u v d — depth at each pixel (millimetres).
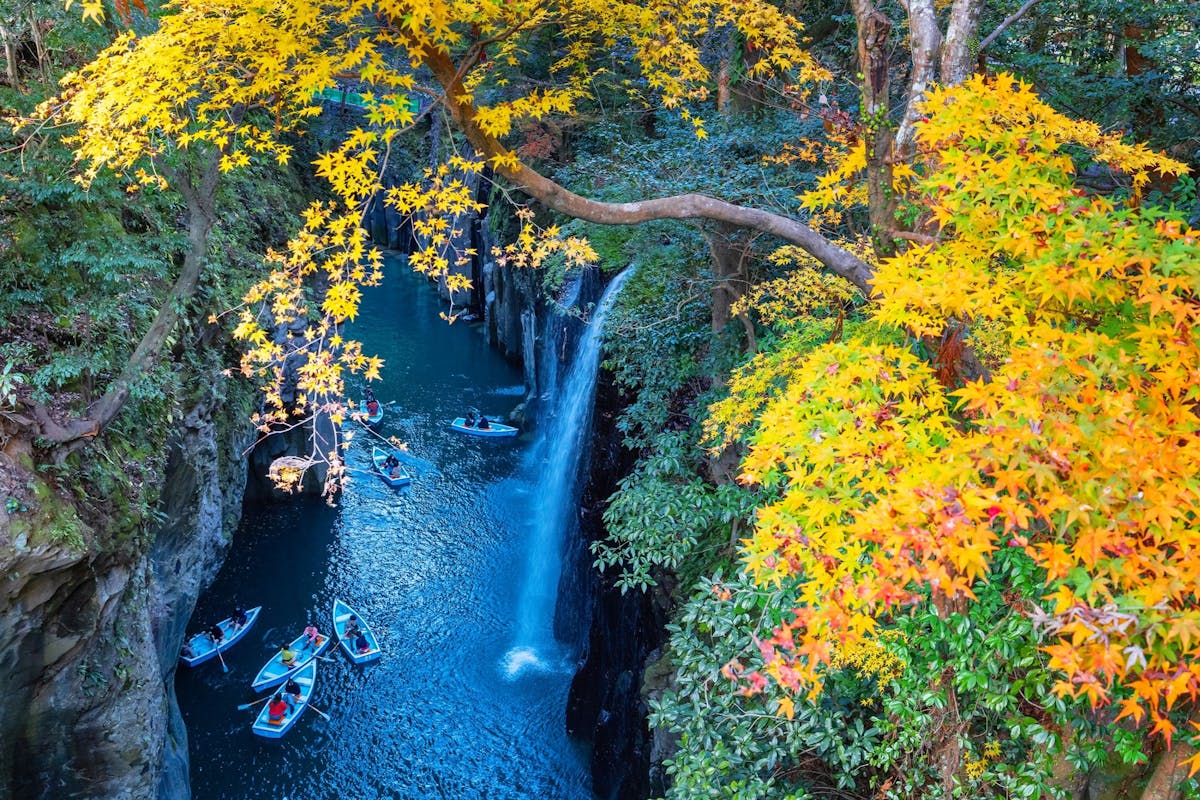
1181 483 2797
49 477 8008
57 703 8023
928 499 2760
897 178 5699
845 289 7031
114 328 9711
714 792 6090
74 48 9562
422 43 4734
